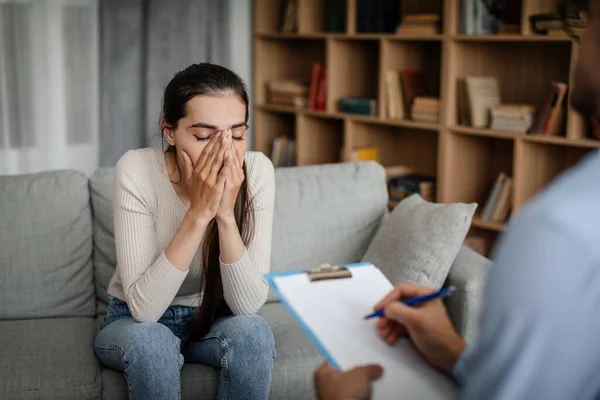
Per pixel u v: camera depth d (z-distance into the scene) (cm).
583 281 55
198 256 185
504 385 59
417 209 220
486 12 315
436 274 202
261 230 190
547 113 298
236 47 443
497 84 335
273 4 434
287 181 242
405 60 364
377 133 392
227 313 193
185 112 172
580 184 58
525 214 60
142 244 178
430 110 340
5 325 208
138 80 403
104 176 230
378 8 358
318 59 441
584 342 56
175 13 405
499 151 348
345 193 243
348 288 107
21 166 389
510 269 59
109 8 392
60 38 387
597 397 59
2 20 374
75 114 396
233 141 175
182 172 182
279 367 187
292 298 104
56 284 218
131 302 175
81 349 191
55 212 221
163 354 168
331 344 95
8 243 216
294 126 453
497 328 60
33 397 173
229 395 175
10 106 381
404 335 96
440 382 88
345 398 92
